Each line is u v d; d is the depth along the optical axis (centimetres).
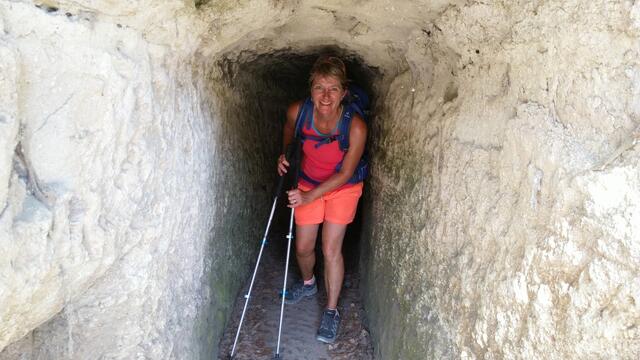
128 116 143
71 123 118
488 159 163
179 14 163
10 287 100
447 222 193
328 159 301
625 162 97
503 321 136
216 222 277
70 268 123
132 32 142
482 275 155
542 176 127
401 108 285
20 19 102
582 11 115
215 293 284
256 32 250
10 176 100
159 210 172
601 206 101
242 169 348
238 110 332
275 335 326
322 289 382
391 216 292
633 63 103
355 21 256
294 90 531
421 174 237
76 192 123
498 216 149
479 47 175
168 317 196
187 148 207
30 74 106
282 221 493
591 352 100
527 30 139
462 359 163
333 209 312
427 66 242
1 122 94
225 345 306
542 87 134
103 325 159
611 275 96
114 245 142
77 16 117
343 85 281
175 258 201
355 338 328
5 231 97
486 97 172
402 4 204
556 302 112
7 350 147
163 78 170
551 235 118
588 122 114
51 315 129
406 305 242
